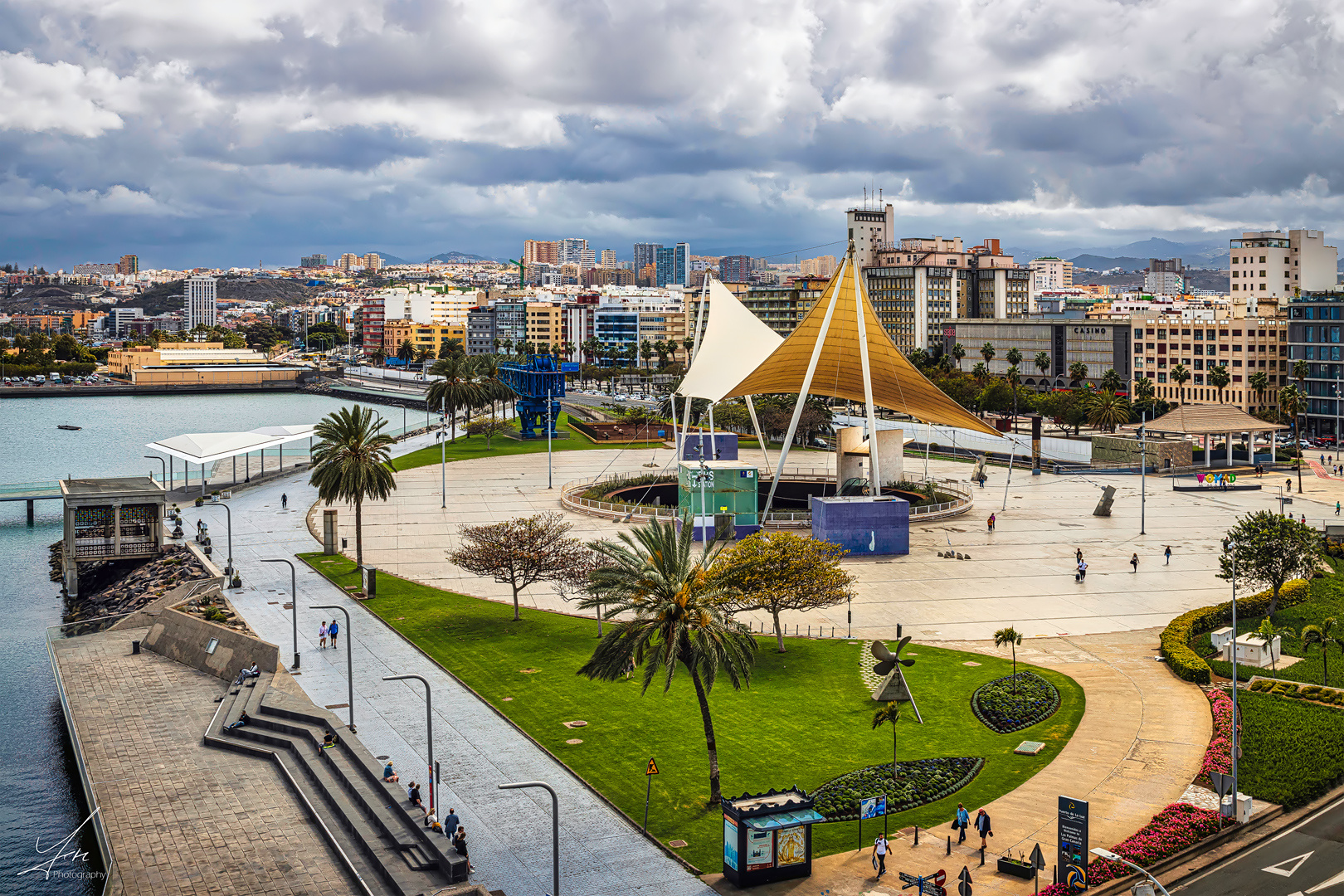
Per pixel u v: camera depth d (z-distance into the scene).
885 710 51.41
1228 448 163.88
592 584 51.19
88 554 98.44
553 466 162.50
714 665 47.44
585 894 41.44
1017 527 118.19
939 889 39.97
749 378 129.88
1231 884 41.09
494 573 79.56
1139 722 58.31
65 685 67.50
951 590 89.56
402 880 42.00
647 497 138.75
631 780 51.38
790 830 42.00
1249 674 66.31
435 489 142.25
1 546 119.00
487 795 50.06
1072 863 40.97
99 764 55.00
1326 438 189.12
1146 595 87.75
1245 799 46.09
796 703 61.91
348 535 112.12
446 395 197.75
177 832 47.50
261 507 130.38
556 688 64.62
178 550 102.00
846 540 103.12
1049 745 55.19
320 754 54.56
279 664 67.88
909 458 176.38
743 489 112.69
